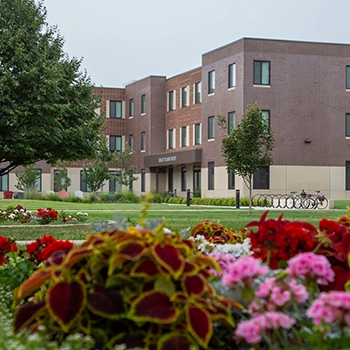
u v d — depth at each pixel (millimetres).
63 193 43938
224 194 40750
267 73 38656
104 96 55750
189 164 47438
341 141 39594
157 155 49281
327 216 22453
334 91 39438
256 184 38281
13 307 4020
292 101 38781
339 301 2773
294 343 3371
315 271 3240
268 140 26578
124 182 50531
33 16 21797
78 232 14391
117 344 3223
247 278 3137
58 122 20391
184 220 18750
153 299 3121
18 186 51062
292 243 4023
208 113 42812
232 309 3568
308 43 38969
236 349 3582
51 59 21984
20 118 20281
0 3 21469
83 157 22156
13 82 19641
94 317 3332
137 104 53938
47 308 3264
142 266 3195
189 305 3084
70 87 21906
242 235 6547
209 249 5336
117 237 3320
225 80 40500
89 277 3275
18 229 15430
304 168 38844
